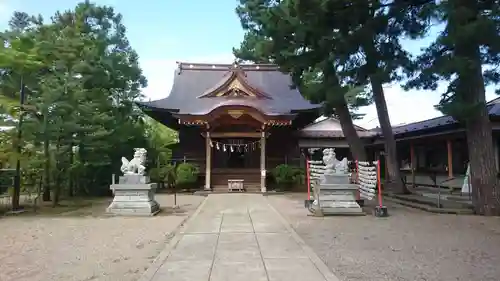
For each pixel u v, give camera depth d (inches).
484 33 388.8
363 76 536.1
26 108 539.2
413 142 909.8
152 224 424.2
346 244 315.0
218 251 277.7
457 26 401.4
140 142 868.0
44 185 621.9
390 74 508.1
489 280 216.4
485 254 278.1
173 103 954.1
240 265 239.3
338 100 609.9
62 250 296.8
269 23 608.1
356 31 490.0
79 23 694.5
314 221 439.2
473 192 500.4
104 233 369.7
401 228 391.2
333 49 541.3
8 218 477.4
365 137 1076.5
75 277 224.5
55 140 588.7
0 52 514.0
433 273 230.7
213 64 1118.4
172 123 1004.6
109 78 726.5
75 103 578.9
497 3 410.9
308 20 515.5
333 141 1079.6
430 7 492.4
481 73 474.0
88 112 604.1
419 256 273.1
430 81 510.3
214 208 553.3
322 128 1113.4
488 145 485.7
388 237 344.2
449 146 781.3
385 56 506.3
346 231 374.9
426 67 475.8
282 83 1087.6
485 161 484.1
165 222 438.3
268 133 894.4
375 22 484.4
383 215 475.2
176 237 332.5
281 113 881.5
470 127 495.5
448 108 444.5
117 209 497.7
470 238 338.0
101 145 663.8
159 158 912.9
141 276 219.1
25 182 636.1
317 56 592.7
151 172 861.2
